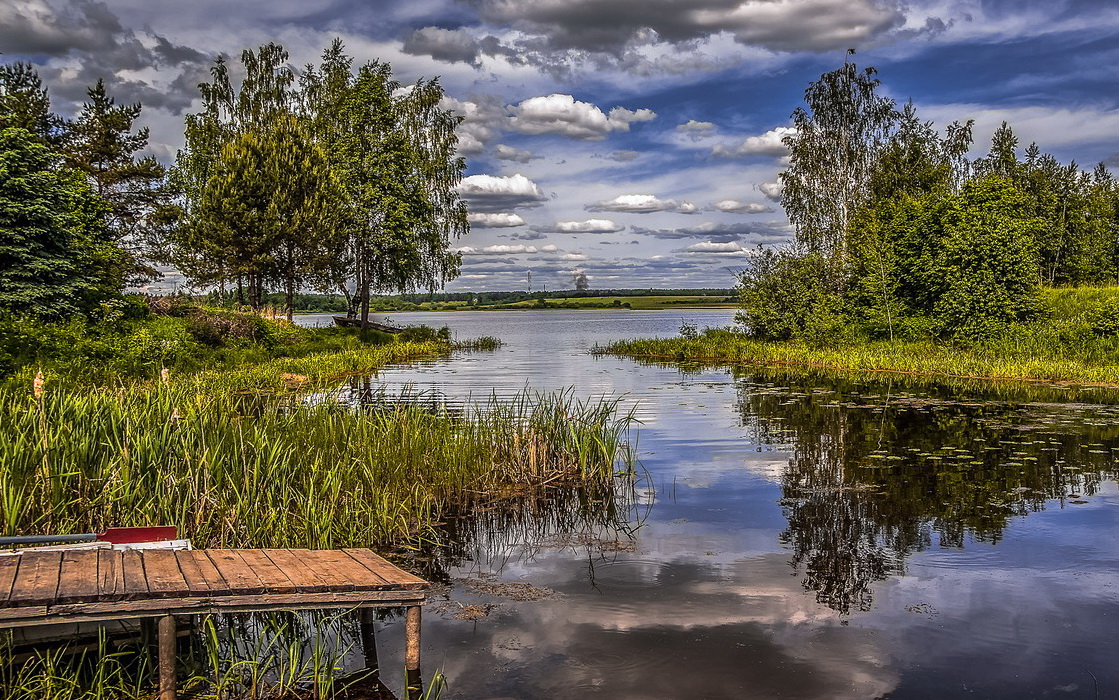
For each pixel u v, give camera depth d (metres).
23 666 4.50
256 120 41.53
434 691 4.54
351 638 5.32
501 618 5.65
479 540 7.64
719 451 12.02
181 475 7.35
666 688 4.55
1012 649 5.08
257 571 4.98
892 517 8.30
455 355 36.03
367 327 43.62
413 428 10.80
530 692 4.51
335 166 40.88
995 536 7.60
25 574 4.68
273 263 37.28
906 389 20.28
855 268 33.22
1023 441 12.59
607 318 122.44
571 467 10.20
